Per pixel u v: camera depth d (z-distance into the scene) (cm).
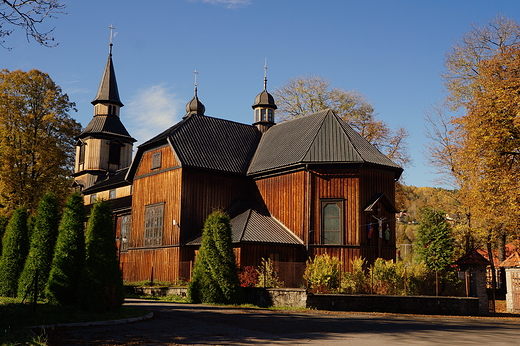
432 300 2317
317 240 2889
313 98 4878
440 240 2830
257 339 1245
